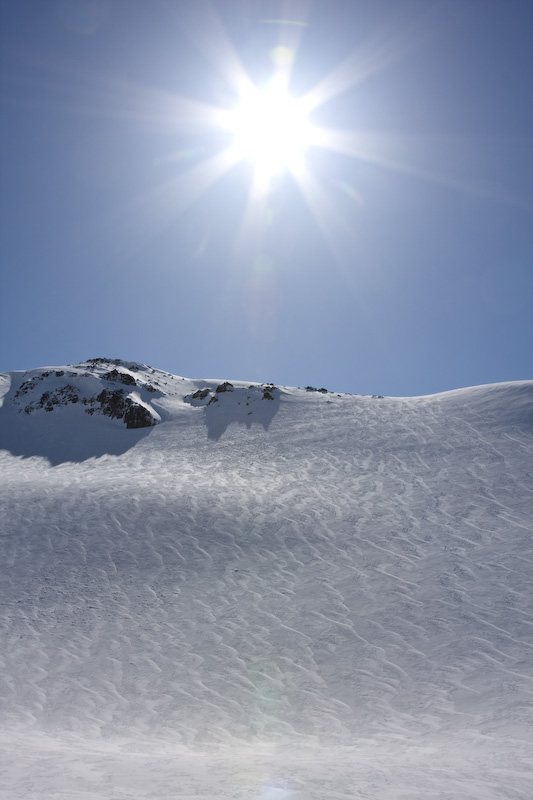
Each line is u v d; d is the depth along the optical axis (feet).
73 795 14.89
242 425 108.88
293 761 22.53
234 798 15.47
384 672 35.78
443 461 74.49
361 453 83.35
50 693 35.12
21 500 73.82
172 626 44.11
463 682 33.68
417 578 47.75
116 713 32.53
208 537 59.72
